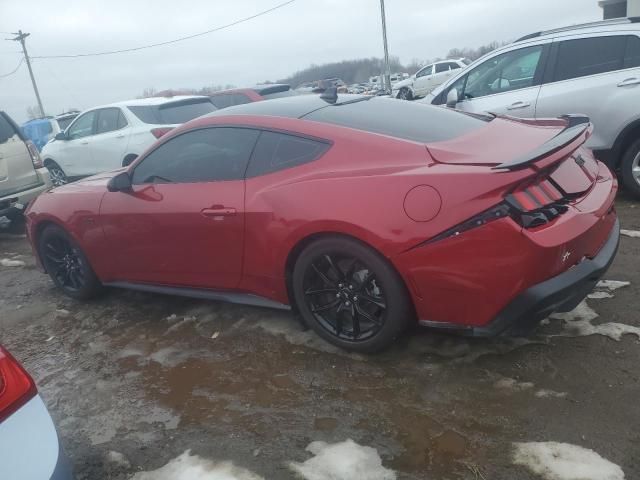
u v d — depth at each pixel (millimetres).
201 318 3746
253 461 2318
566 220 2459
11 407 1611
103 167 8727
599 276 2664
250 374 2986
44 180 7039
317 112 3230
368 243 2648
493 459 2178
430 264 2523
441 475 2131
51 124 16312
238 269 3273
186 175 3453
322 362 3000
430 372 2783
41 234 4410
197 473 2289
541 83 5473
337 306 3000
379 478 2150
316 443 2381
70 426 2734
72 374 3250
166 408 2785
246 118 3277
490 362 2801
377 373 2836
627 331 2928
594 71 5180
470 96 6105
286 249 2969
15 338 3875
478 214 2389
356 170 2783
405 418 2477
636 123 4938
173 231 3434
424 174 2547
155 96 9188
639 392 2453
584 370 2648
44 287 4867
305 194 2848
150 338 3572
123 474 2350
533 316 2482
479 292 2469
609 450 2148
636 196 5223
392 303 2727
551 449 2188
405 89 25156
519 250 2344
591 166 3033
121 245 3797
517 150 2682
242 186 3145
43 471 1565
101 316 4047
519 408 2445
